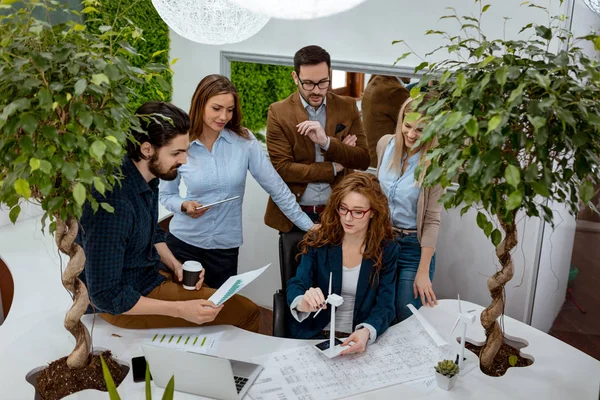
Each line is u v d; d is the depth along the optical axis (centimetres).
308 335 246
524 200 182
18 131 172
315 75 291
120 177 209
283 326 253
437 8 307
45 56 164
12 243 313
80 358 202
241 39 300
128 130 196
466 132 175
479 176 172
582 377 209
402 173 285
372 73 328
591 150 178
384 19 321
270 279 400
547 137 167
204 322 226
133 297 213
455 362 209
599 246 321
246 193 393
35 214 350
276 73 362
